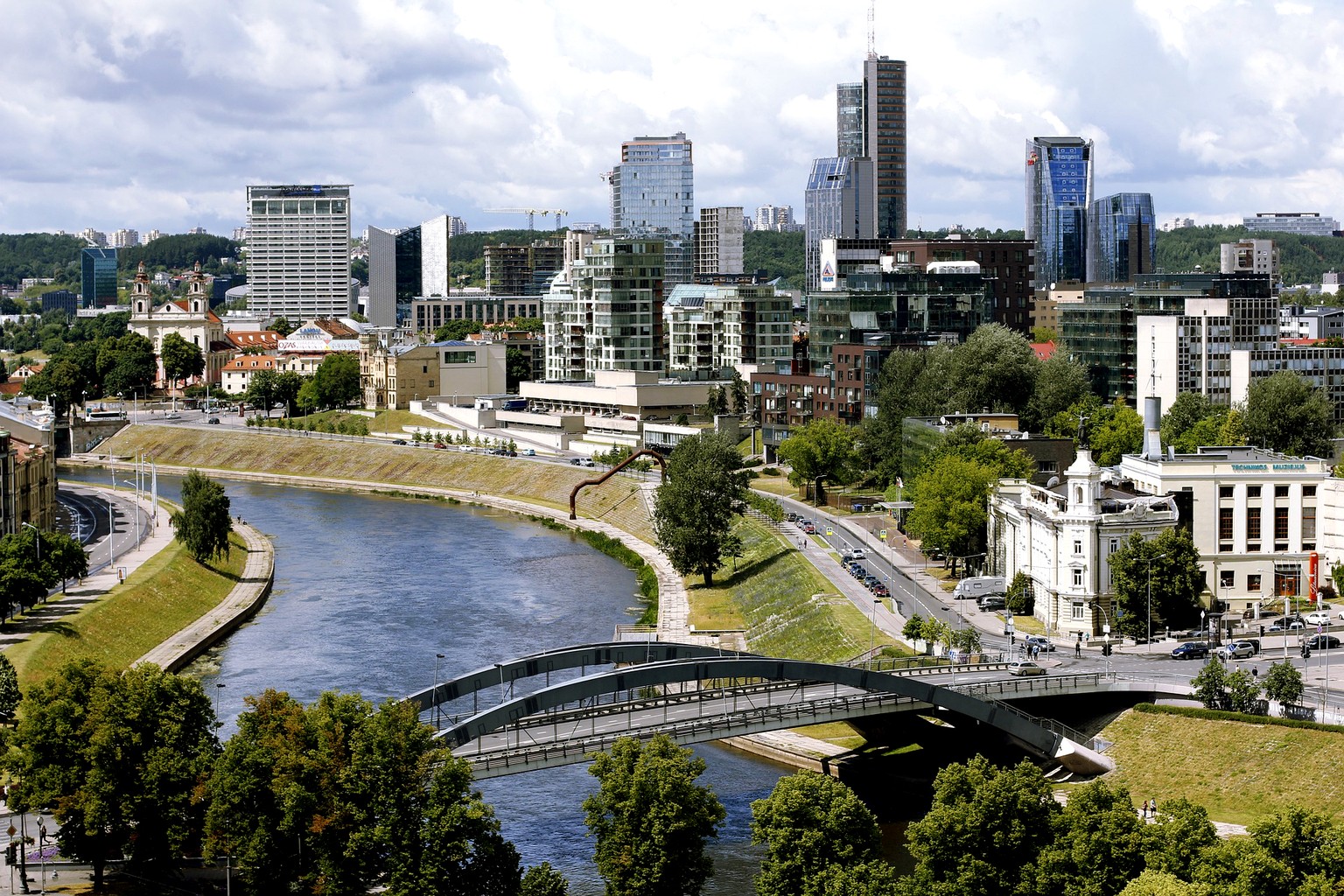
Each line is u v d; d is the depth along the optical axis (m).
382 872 174.38
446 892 164.25
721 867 187.75
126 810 175.75
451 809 164.88
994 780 164.12
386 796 168.00
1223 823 193.75
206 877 181.00
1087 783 165.88
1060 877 158.12
